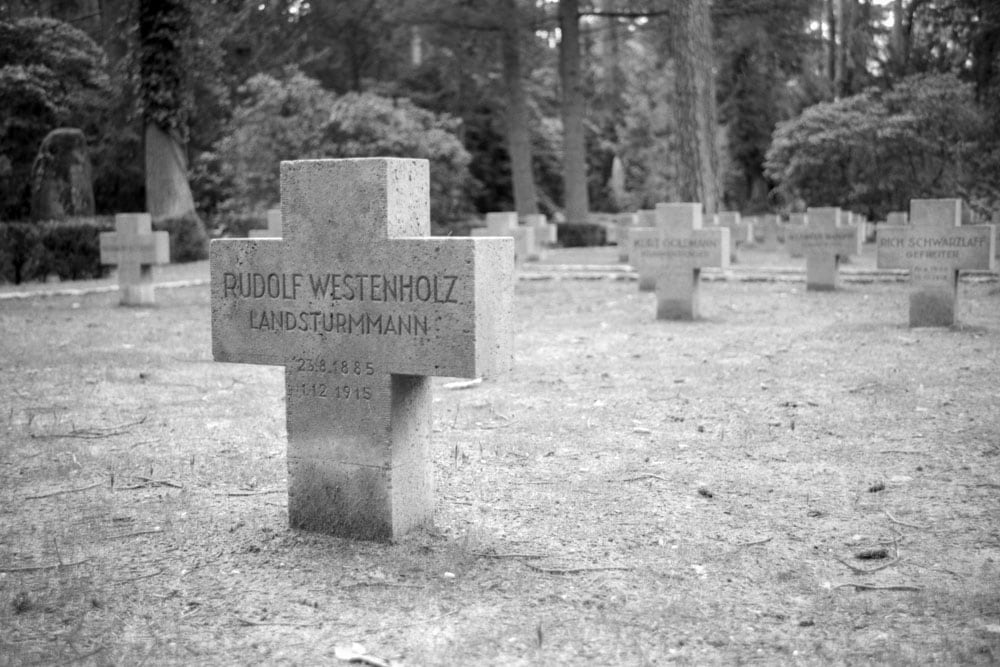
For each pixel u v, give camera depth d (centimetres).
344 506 546
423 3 3678
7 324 1571
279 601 468
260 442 782
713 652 414
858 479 668
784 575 498
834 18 4406
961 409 867
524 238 2531
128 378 1076
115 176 3750
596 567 510
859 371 1057
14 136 3084
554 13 4025
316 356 543
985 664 396
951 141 3148
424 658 410
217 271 564
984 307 1623
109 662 405
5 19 3347
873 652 409
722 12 3186
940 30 3669
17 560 525
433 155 3575
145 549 538
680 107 2394
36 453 750
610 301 1858
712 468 700
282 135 3394
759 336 1348
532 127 5209
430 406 562
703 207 2397
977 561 514
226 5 3359
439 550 530
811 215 1947
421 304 509
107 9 3741
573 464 714
